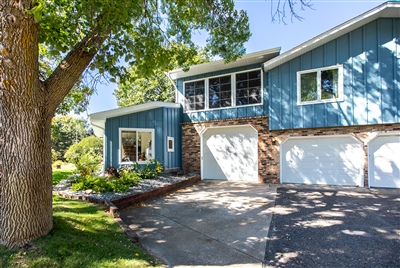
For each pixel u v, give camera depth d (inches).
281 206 274.8
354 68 365.7
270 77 432.5
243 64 470.3
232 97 480.7
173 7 260.8
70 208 215.6
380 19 351.6
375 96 350.6
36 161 134.6
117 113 427.8
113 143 429.4
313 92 396.2
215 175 500.4
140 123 461.1
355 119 362.6
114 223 190.2
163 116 490.0
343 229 198.2
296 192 346.9
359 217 227.3
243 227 209.6
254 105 457.7
